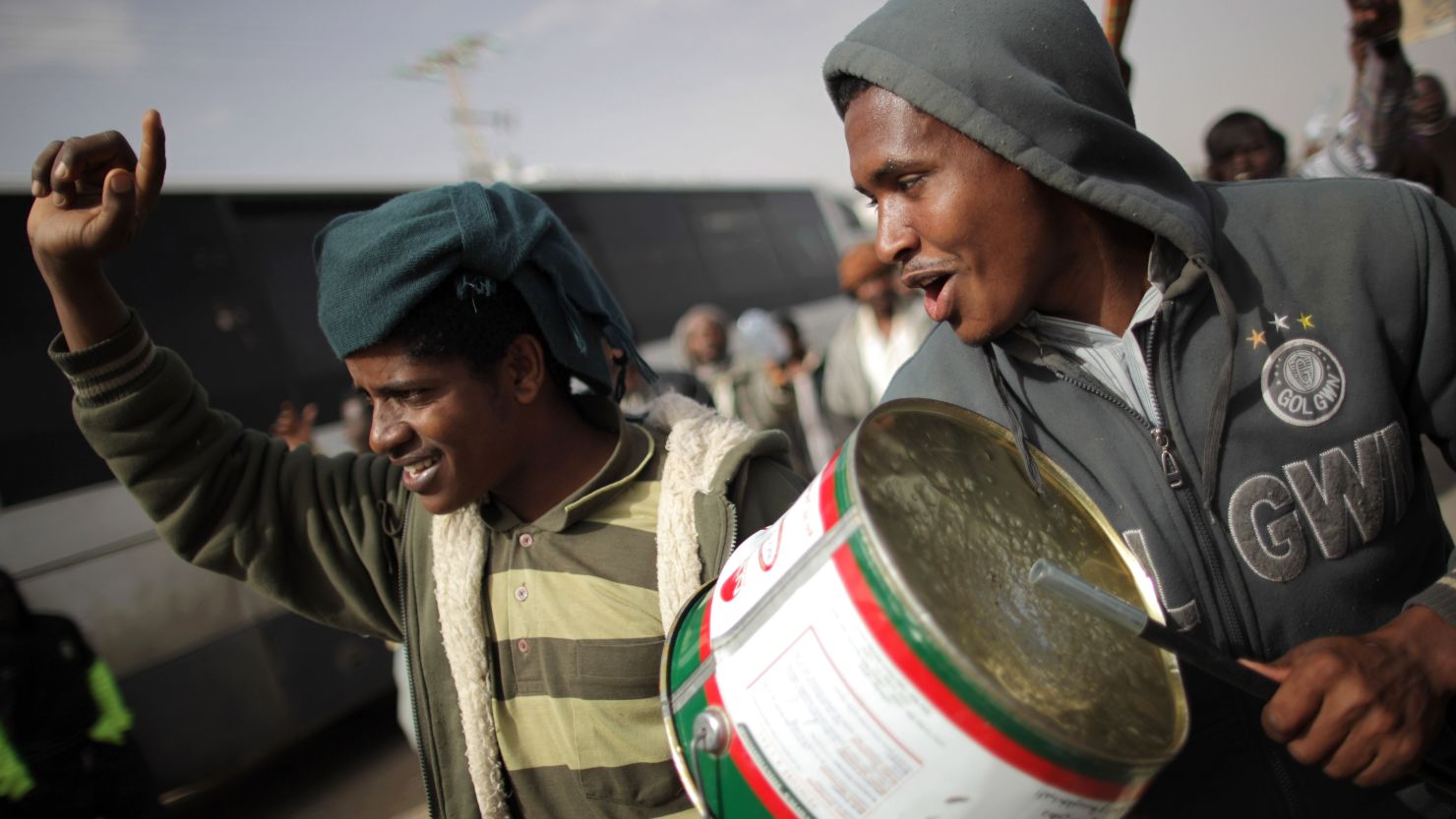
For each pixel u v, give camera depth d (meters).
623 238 7.17
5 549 3.75
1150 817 1.20
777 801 0.91
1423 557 1.23
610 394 1.43
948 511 1.00
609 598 1.28
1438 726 0.96
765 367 5.06
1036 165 1.06
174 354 1.40
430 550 1.40
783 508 1.32
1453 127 3.68
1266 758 1.17
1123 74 1.58
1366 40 2.93
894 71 1.07
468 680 1.29
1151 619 0.88
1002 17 1.10
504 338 1.27
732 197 8.33
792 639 0.89
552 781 1.29
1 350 3.86
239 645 4.33
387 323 1.18
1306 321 1.16
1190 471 1.17
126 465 1.34
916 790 0.84
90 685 3.45
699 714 0.98
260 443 1.48
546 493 1.35
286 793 4.86
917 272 1.13
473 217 1.23
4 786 3.20
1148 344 1.17
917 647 0.81
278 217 5.02
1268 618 1.16
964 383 1.29
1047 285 1.17
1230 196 1.25
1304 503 1.15
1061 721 0.86
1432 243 1.16
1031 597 1.00
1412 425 1.24
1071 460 1.22
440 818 1.37
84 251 1.23
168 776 4.04
